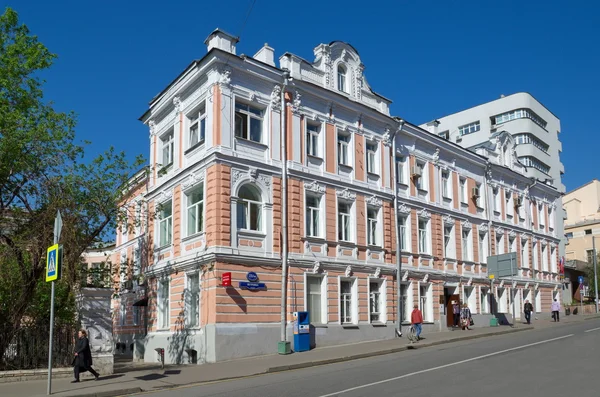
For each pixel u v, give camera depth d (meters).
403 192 31.73
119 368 21.86
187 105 26.42
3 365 17.28
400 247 30.95
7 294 19.05
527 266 44.19
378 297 28.94
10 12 23.00
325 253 26.28
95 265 25.34
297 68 26.67
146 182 30.50
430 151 34.62
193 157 25.36
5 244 19.27
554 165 64.50
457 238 35.69
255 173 24.27
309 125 27.20
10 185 19.84
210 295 22.45
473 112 64.56
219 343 21.73
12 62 22.19
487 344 23.42
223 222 22.86
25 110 22.31
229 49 24.80
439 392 12.50
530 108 60.97
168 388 15.69
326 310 25.78
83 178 20.47
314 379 15.52
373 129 30.28
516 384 13.13
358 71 29.86
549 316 45.41
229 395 13.54
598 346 20.23
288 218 25.16
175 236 26.08
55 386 15.77
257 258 23.55
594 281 60.19
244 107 24.84
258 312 23.22
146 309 28.34
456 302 33.75
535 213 47.03
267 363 19.98
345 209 28.19
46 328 18.05
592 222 74.69
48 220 19.38
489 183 40.22
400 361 18.84
